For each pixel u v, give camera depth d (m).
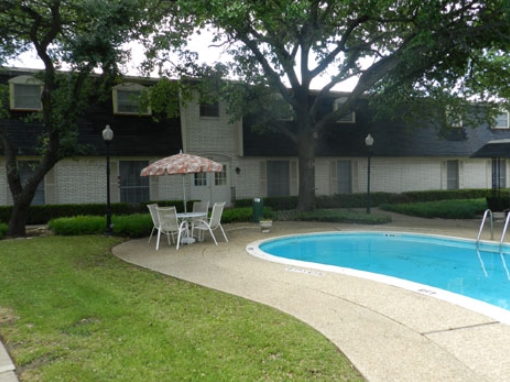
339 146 20.39
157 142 17.20
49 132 11.24
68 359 3.50
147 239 10.91
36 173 11.44
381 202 20.67
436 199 21.98
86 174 16.11
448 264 8.81
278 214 15.09
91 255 8.48
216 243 9.92
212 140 18.33
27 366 3.42
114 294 5.52
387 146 21.41
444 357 3.47
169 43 14.03
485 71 15.67
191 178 18.06
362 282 6.11
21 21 11.38
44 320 4.49
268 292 5.60
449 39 12.30
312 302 5.11
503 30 12.45
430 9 10.93
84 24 10.78
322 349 3.63
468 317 4.48
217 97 15.70
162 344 3.78
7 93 14.22
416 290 5.61
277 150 19.31
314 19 13.32
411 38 12.59
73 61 10.08
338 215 14.50
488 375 3.15
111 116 16.66
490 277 7.65
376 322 4.35
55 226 11.36
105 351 3.65
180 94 16.81
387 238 11.85
